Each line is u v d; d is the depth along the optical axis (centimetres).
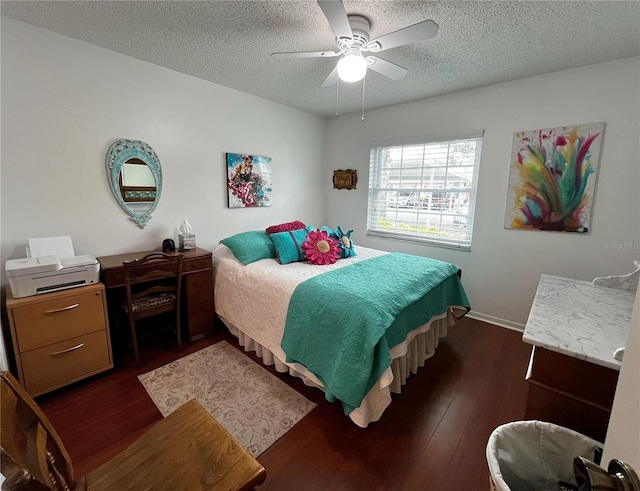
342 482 141
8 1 168
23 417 81
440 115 323
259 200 353
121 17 184
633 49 212
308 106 370
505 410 188
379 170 389
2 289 198
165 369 224
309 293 201
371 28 190
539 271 283
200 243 306
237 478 96
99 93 227
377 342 158
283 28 194
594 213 250
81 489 91
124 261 211
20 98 195
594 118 241
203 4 170
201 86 286
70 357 194
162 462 101
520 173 280
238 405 188
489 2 163
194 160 290
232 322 259
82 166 225
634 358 62
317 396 198
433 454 156
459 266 333
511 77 268
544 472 113
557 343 117
